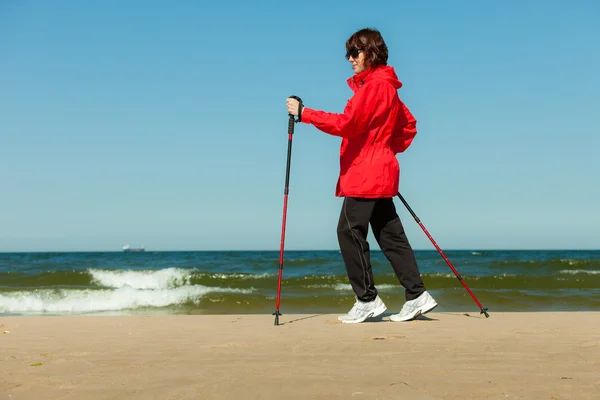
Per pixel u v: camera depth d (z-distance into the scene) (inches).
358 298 151.4
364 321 151.8
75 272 487.5
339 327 138.0
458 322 148.1
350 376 72.5
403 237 151.6
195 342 114.3
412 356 90.7
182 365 84.3
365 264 148.5
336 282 445.7
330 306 301.1
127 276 481.1
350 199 145.3
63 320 174.9
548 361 84.9
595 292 361.1
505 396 61.7
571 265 677.9
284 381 69.3
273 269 637.9
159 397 62.9
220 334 128.7
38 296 337.7
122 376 75.6
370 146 141.9
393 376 72.3
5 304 320.5
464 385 66.9
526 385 66.9
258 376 73.1
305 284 439.2
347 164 144.1
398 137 152.7
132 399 62.4
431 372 75.5
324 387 65.9
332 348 100.7
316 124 140.7
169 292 340.2
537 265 682.8
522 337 115.3
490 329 130.6
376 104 138.4
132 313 290.0
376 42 145.1
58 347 108.9
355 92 143.7
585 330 129.0
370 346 102.5
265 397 61.9
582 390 64.4
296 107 143.9
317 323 151.1
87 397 63.5
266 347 103.8
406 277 151.8
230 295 331.0
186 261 903.7
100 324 161.2
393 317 153.0
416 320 153.4
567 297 329.7
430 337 115.6
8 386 69.9
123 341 118.2
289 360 87.8
